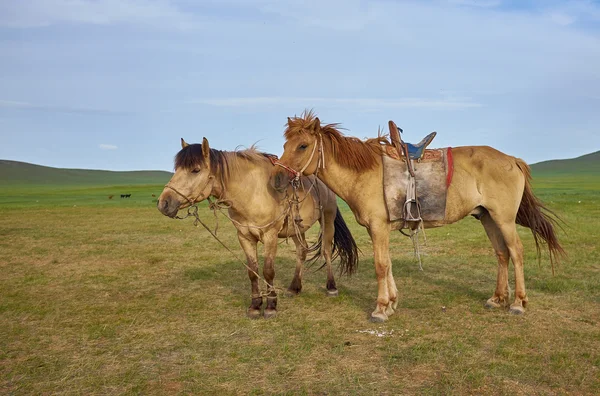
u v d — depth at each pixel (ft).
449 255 33.91
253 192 19.53
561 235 40.32
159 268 32.40
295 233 21.86
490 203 19.57
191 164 18.37
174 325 19.65
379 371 14.71
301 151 18.81
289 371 14.79
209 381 14.23
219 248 40.96
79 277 29.58
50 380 14.49
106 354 16.56
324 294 24.20
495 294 21.03
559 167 412.77
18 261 35.65
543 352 15.87
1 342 17.93
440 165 19.30
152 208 94.38
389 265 20.35
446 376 14.19
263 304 22.61
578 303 21.30
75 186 338.54
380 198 19.20
